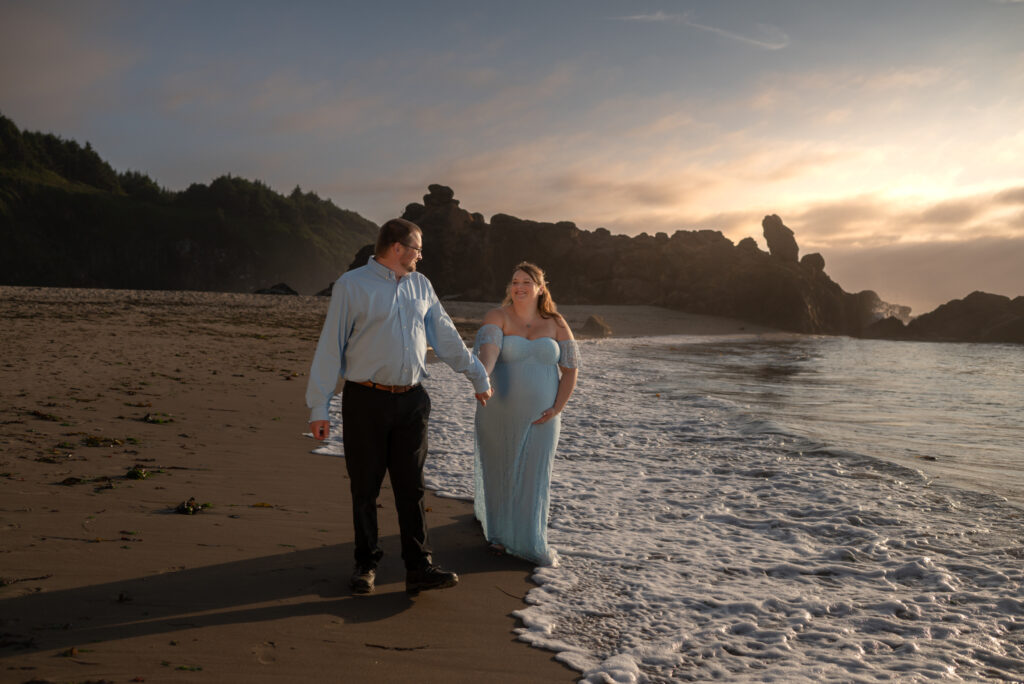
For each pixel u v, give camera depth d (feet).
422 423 11.23
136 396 28.55
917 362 85.87
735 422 28.99
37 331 55.93
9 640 8.61
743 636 9.96
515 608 10.81
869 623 10.44
